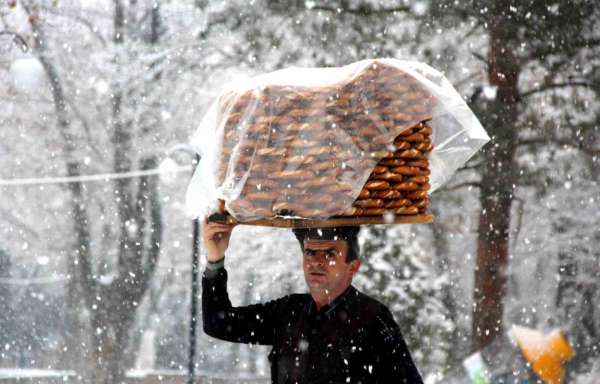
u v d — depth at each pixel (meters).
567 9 32.41
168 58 45.00
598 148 35.16
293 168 8.79
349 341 9.55
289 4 33.97
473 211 37.53
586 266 39.16
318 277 9.65
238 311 10.30
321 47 33.38
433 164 10.70
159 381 53.53
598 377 33.00
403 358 9.55
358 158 8.83
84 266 52.50
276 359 10.15
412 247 33.84
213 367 58.25
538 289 39.72
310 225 8.91
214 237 10.11
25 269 58.81
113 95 47.56
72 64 47.69
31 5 43.91
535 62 32.59
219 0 37.28
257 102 8.98
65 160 51.00
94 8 46.72
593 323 39.34
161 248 52.09
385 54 32.94
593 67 33.00
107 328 52.09
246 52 35.88
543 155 35.03
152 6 45.66
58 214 53.75
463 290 38.62
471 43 33.94
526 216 38.78
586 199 37.03
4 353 58.50
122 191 50.56
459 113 9.79
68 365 53.53
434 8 32.72
